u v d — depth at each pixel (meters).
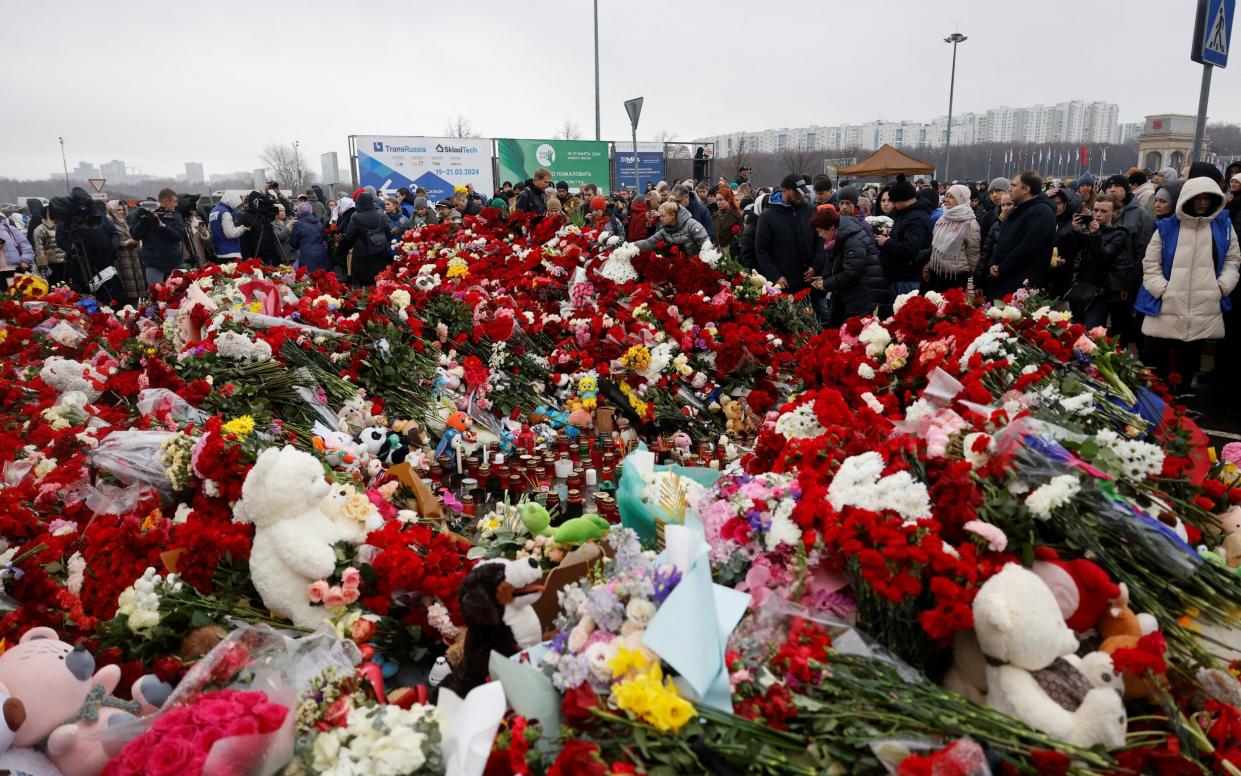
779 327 7.23
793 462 3.30
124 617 3.14
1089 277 8.14
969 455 2.86
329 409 5.58
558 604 3.12
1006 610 2.24
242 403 5.18
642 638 2.43
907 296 5.00
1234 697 2.46
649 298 6.91
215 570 3.37
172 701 2.61
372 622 3.25
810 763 2.18
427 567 3.35
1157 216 7.75
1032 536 2.60
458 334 6.79
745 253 10.11
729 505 3.04
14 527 3.81
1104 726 2.17
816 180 9.01
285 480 3.25
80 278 11.84
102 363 6.46
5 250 12.27
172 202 12.12
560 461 5.12
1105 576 2.52
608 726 2.32
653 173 26.44
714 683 2.36
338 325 6.57
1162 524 2.81
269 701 2.44
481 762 2.22
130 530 3.57
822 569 2.75
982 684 2.45
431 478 5.04
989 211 9.94
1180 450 3.54
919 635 2.52
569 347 6.71
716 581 2.89
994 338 4.03
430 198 24.19
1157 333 7.01
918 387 4.41
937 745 2.16
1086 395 3.46
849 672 2.41
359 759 2.26
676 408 6.00
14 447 4.71
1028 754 2.15
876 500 2.67
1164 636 2.59
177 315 6.90
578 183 25.50
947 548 2.47
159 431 4.45
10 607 3.50
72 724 2.56
